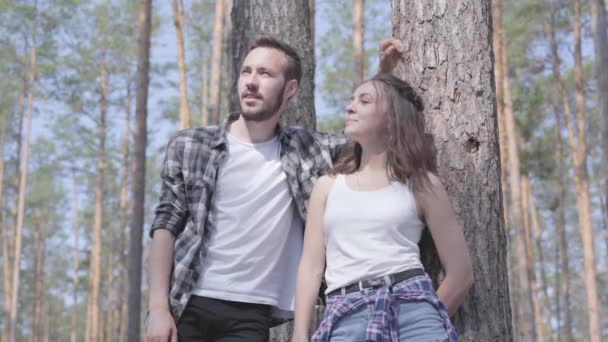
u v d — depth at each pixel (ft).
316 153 8.63
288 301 8.45
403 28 9.62
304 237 8.03
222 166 8.35
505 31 52.01
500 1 45.85
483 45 9.46
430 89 9.32
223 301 8.12
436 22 9.45
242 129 8.55
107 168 78.95
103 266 105.40
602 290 72.79
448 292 7.59
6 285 84.38
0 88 68.13
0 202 94.94
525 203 57.57
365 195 7.64
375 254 7.38
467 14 9.46
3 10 61.93
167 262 8.16
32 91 68.03
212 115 41.52
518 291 70.08
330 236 7.69
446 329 7.11
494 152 9.29
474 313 8.78
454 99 9.25
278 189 8.36
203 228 8.14
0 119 75.72
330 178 8.03
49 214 101.04
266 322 8.38
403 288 7.23
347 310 7.22
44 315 114.93
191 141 8.47
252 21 16.43
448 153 9.13
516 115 53.62
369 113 7.85
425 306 7.18
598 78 34.32
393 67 9.75
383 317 6.99
